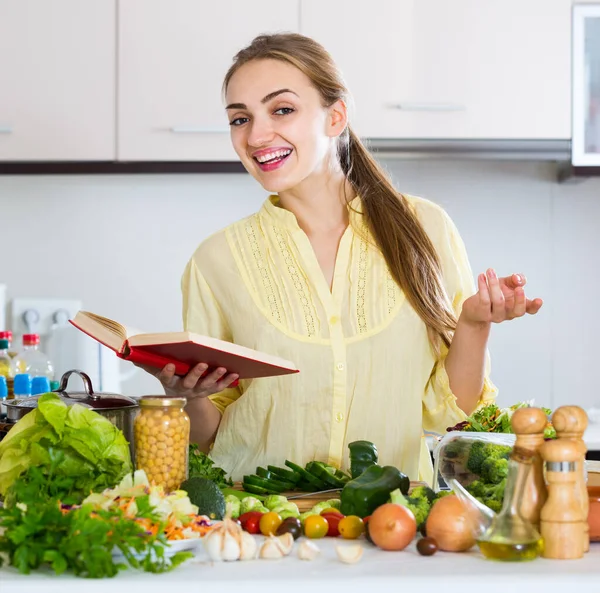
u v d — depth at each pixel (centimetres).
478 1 309
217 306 205
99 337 154
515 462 125
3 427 169
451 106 307
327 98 191
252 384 196
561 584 112
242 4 308
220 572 116
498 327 345
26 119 308
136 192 345
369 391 193
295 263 197
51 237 344
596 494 136
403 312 193
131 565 116
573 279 345
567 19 310
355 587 112
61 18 309
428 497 142
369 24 308
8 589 110
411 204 205
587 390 344
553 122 310
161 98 308
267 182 190
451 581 112
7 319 341
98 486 138
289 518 134
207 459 168
